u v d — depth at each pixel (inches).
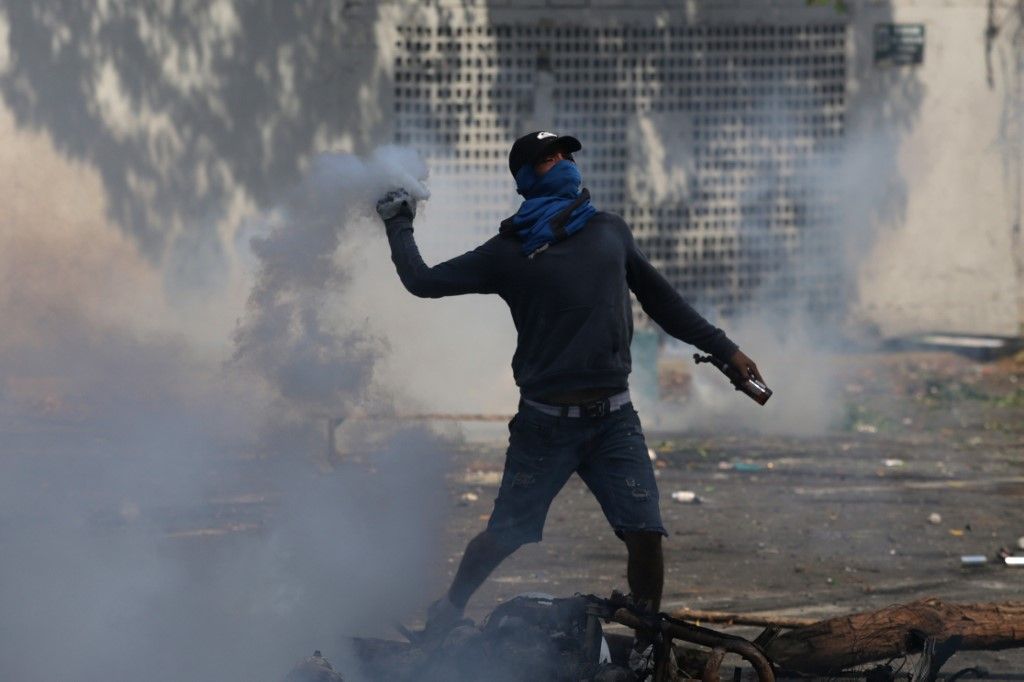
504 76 1381.6
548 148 461.4
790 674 478.6
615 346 460.4
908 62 1508.4
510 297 460.4
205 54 1300.4
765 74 1460.4
